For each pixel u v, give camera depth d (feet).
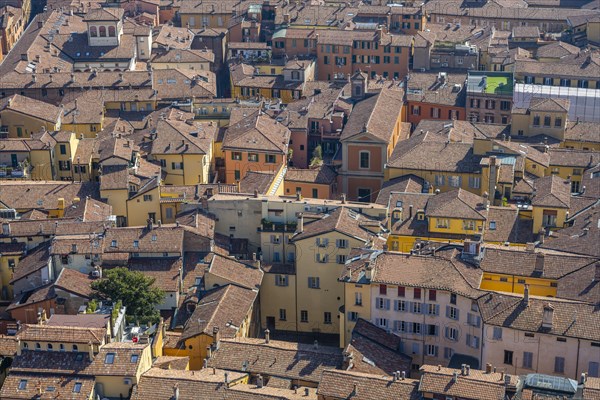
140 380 570.87
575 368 583.17
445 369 568.00
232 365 611.47
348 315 654.53
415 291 631.15
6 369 599.57
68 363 576.20
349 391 553.23
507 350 595.88
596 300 604.90
